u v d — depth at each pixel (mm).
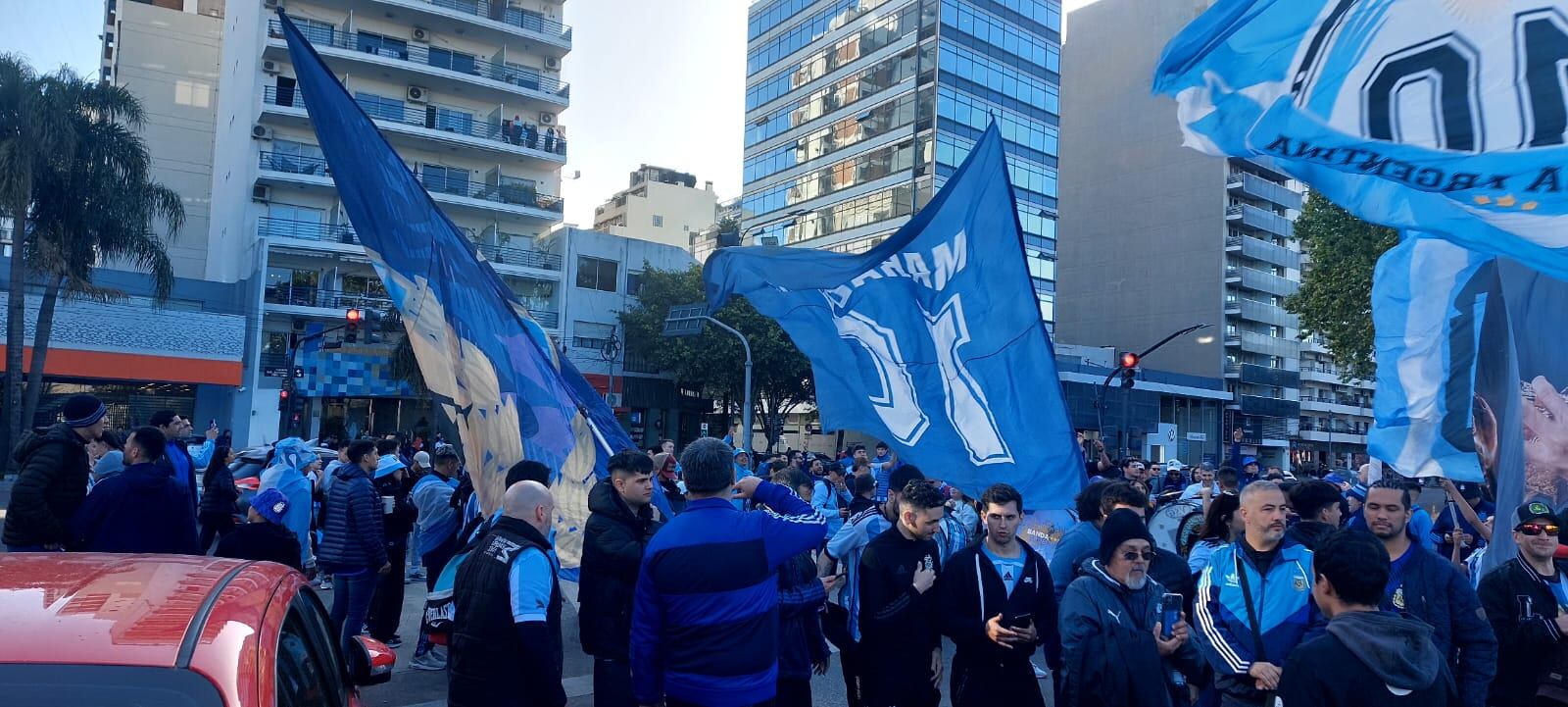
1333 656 3029
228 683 2111
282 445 8688
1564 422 5910
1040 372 6875
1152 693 4129
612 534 4902
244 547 6289
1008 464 6773
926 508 4793
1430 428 6828
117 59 43094
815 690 7227
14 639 2127
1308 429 68875
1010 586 4820
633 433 42125
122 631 2211
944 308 7129
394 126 39625
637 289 43656
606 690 4816
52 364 32719
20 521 5699
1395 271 7082
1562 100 4410
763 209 59562
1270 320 61438
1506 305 6188
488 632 4098
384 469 8516
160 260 29609
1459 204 4664
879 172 50500
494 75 43281
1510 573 4387
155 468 5961
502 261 41062
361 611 7211
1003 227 7090
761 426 45469
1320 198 31328
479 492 6328
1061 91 67750
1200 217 60594
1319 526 4680
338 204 39500
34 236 27547
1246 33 5133
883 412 7039
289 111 37844
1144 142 63344
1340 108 4887
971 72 49156
